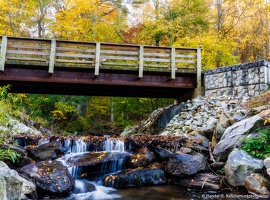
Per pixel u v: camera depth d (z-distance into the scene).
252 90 7.77
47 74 8.23
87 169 5.14
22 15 13.78
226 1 16.52
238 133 5.26
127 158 5.55
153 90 9.91
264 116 5.24
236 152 4.66
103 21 16.39
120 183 4.81
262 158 4.50
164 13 15.23
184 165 4.98
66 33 14.83
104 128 14.88
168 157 5.59
